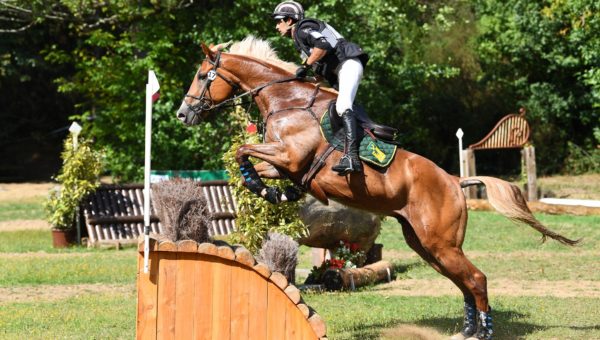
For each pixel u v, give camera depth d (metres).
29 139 39.50
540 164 34.56
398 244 17.77
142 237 7.11
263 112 8.66
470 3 34.59
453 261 8.31
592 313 10.30
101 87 26.20
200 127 25.06
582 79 32.78
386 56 28.42
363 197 8.20
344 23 25.53
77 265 14.66
